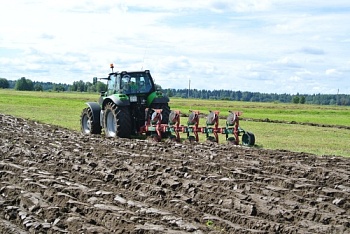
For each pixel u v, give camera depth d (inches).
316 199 346.6
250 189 370.3
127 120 706.8
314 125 1187.3
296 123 1230.9
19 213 296.4
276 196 352.8
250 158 513.7
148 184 375.6
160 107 734.5
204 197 346.9
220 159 501.7
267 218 304.0
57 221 280.4
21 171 426.3
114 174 425.4
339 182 402.9
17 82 4911.4
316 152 643.5
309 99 5880.9
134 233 263.4
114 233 267.9
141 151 561.6
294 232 271.9
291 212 311.7
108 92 773.9
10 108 1569.9
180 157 508.7
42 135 735.1
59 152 542.6
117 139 677.3
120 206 322.0
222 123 1101.1
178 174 420.2
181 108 1856.5
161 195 353.4
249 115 1608.0
